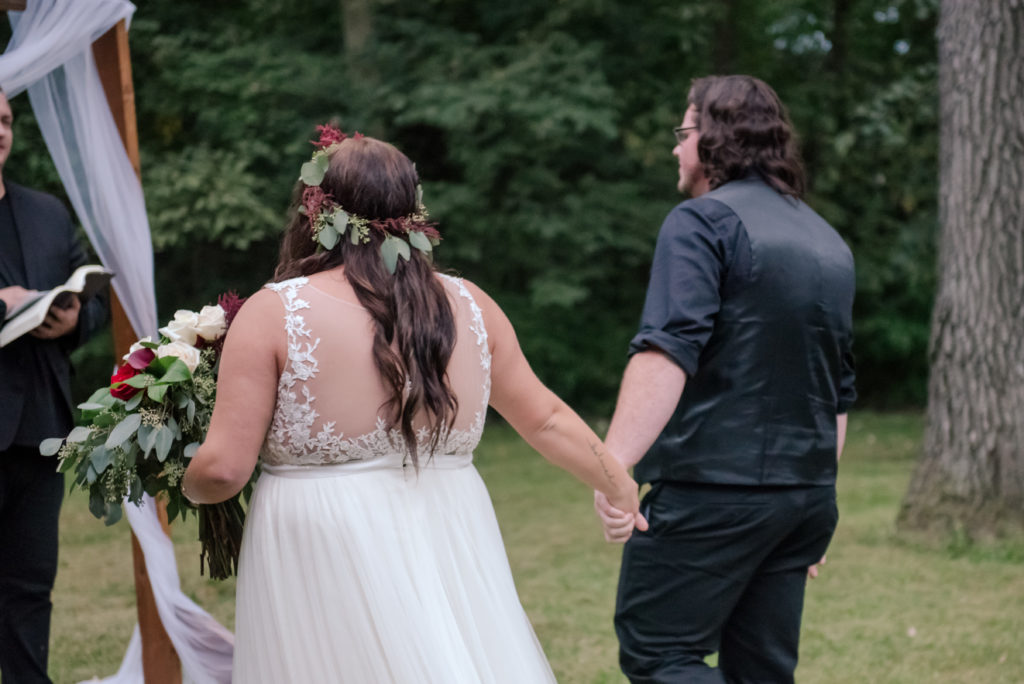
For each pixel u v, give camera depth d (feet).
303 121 39.73
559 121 39.17
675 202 44.45
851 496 25.88
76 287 9.34
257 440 6.11
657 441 8.38
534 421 6.93
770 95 8.78
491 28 43.39
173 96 38.68
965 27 19.83
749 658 8.69
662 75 46.60
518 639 6.56
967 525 19.76
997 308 19.67
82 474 7.01
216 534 7.29
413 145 45.85
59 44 9.71
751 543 8.12
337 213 6.29
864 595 16.62
